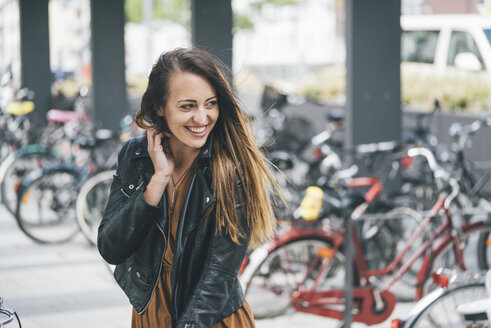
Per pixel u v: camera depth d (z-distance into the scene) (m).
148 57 28.05
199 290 2.45
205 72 2.44
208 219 2.50
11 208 9.66
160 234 2.52
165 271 2.62
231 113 2.51
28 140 10.38
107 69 11.17
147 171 2.55
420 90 11.81
